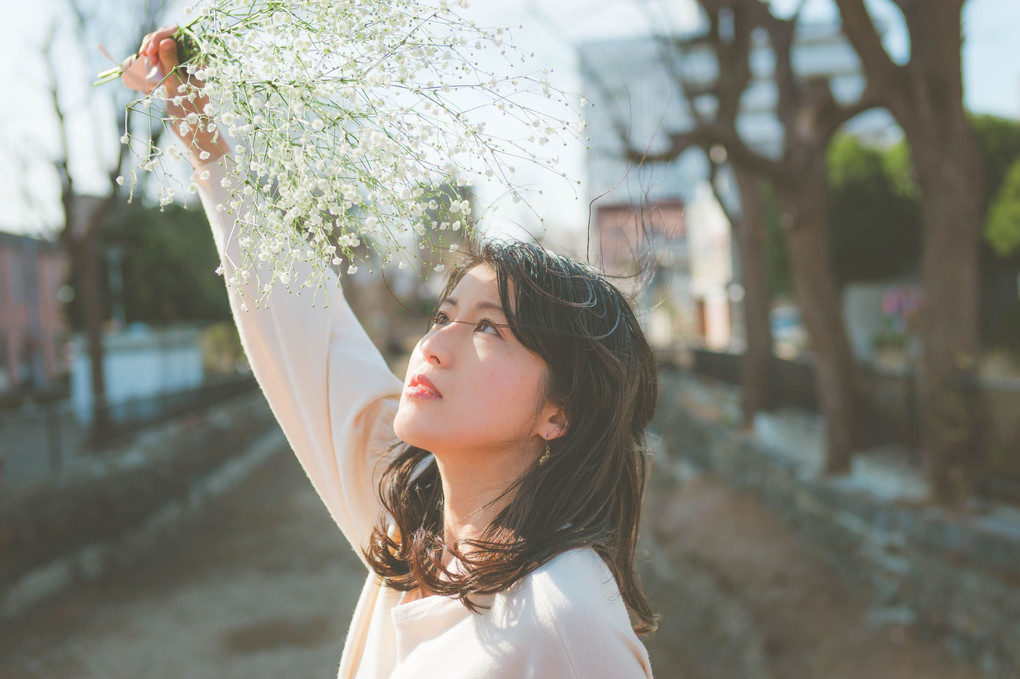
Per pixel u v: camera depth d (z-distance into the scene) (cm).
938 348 540
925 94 527
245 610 744
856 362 730
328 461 123
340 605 759
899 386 683
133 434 1161
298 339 122
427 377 92
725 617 612
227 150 117
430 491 109
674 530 861
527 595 83
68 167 1210
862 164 1912
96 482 893
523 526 91
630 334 102
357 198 90
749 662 534
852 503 601
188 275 2158
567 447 93
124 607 750
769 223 2139
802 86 763
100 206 1253
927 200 546
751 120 4281
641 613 109
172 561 909
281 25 92
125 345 1944
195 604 762
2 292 3023
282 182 92
